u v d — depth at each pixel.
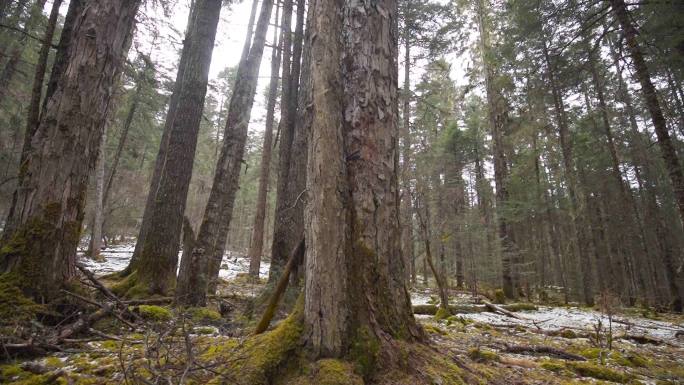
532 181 16.70
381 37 3.25
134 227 28.16
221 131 27.92
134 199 21.83
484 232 15.20
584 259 15.68
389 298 2.78
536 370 3.66
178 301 5.66
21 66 13.73
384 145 3.04
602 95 16.31
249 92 6.88
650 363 4.63
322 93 2.89
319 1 3.10
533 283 22.03
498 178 16.22
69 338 3.73
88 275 4.88
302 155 7.54
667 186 19.25
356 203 2.86
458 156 21.73
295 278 5.46
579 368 3.85
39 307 3.85
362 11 3.29
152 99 17.45
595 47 10.16
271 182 20.97
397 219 3.03
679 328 8.53
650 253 22.02
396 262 2.92
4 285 3.83
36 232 4.16
